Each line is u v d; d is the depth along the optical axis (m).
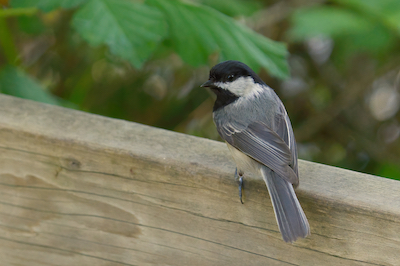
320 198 4.20
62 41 10.30
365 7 7.80
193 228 4.67
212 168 4.54
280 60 7.30
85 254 5.07
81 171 4.94
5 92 7.25
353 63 10.82
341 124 11.66
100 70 10.56
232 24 7.29
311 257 4.29
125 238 4.91
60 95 10.80
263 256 4.47
